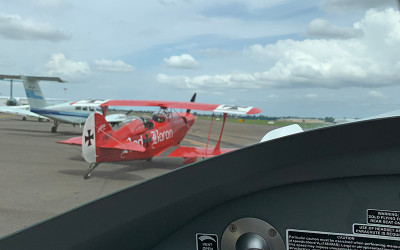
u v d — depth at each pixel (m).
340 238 0.74
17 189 5.43
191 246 0.81
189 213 0.78
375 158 0.67
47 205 4.47
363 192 0.72
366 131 0.66
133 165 8.54
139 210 0.77
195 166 0.75
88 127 6.75
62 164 8.40
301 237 0.76
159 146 8.63
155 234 0.80
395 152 0.65
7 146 11.88
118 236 0.79
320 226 0.74
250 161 0.71
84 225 0.78
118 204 0.78
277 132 1.18
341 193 0.73
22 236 0.80
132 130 7.71
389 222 0.71
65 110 18.36
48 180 6.31
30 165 8.07
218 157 0.74
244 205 0.78
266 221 0.77
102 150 7.04
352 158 0.68
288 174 0.71
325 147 0.67
